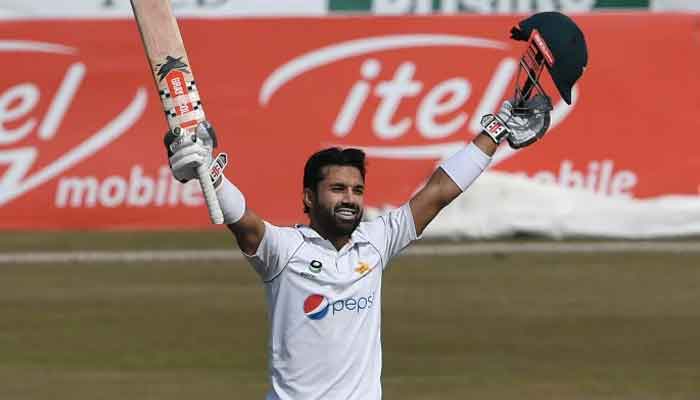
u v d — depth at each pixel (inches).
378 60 2404.0
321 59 2401.6
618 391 1327.5
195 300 1823.3
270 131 2393.0
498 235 2304.4
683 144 2375.7
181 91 671.8
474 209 2320.4
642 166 2378.2
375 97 2406.5
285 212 2391.7
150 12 674.8
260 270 710.5
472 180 741.3
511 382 1366.9
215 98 2388.0
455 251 2192.4
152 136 2390.5
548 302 1796.3
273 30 2394.2
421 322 1672.0
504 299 1817.2
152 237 2337.6
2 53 2373.3
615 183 2378.2
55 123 2380.7
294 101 2400.3
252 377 1405.0
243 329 1649.9
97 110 2383.1
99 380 1379.2
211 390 1338.6
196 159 655.1
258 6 2393.0
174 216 2401.6
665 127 2378.2
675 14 2373.3
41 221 2385.6
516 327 1643.7
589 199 2356.1
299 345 701.9
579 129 2377.0
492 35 2404.0
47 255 2185.0
